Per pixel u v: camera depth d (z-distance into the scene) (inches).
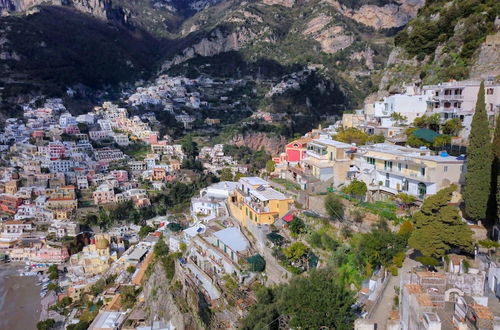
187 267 3152.1
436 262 1756.9
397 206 2373.3
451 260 1717.5
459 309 1305.4
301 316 1712.6
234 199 3476.9
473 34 4069.9
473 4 4345.5
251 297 2321.6
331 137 3688.5
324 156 3097.9
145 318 3385.8
